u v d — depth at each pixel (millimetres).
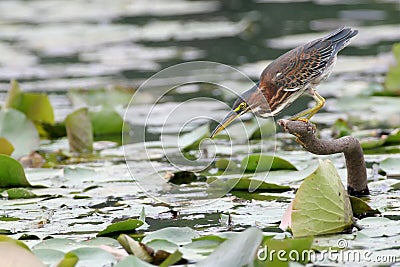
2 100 15633
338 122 12781
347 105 14609
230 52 19250
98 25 23172
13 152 11891
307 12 23438
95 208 9383
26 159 11711
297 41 19438
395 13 22578
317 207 8156
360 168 9398
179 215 9047
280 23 22141
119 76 17734
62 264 6695
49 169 11203
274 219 8695
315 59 10430
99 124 13672
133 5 25844
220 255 6922
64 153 12227
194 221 8766
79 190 10172
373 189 9727
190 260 7375
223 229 8391
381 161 10688
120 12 25328
